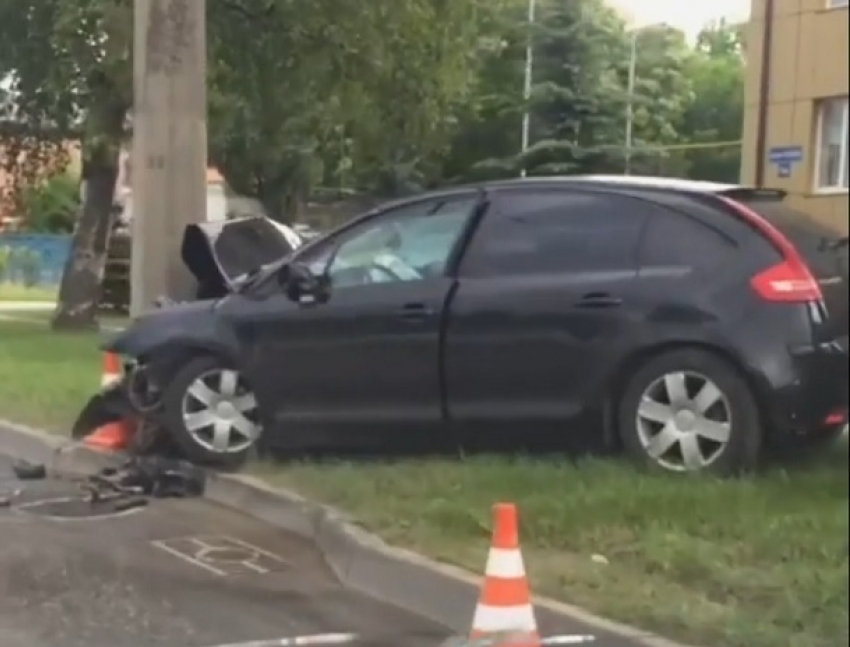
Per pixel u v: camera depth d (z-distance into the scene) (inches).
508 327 309.7
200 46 447.5
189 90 445.4
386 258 329.1
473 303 313.9
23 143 964.6
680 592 229.5
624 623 216.1
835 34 892.6
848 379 287.1
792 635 203.6
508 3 1108.5
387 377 322.3
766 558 240.2
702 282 294.4
